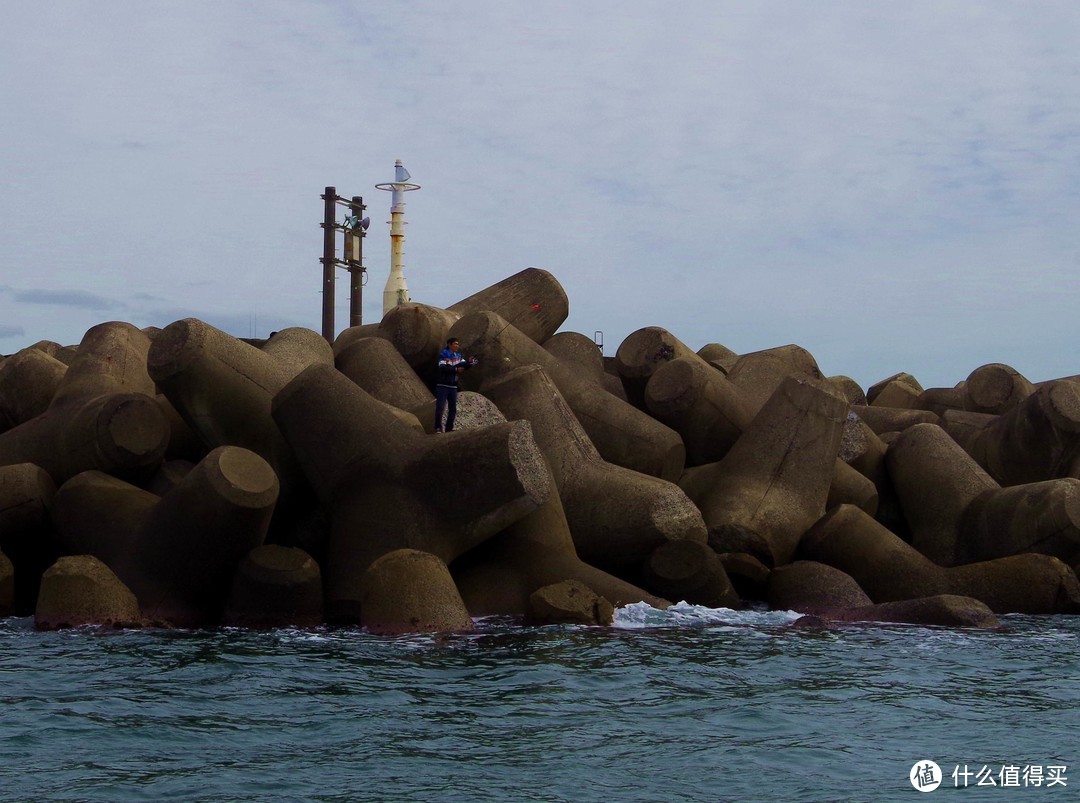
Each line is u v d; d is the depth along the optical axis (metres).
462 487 16.67
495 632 15.54
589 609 16.16
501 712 11.52
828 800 9.13
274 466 18.66
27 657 13.78
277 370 19.47
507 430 16.62
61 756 9.95
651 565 17.94
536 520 17.44
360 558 16.69
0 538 17.83
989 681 13.15
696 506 19.64
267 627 15.95
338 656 13.95
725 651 14.61
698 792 9.30
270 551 16.28
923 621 16.83
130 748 10.20
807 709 11.82
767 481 20.20
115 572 16.70
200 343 18.55
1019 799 9.19
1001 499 20.39
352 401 17.66
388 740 10.54
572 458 19.41
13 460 19.42
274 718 11.20
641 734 10.84
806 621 16.75
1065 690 12.73
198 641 14.88
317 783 9.36
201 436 19.00
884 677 13.28
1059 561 18.20
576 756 10.16
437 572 15.81
